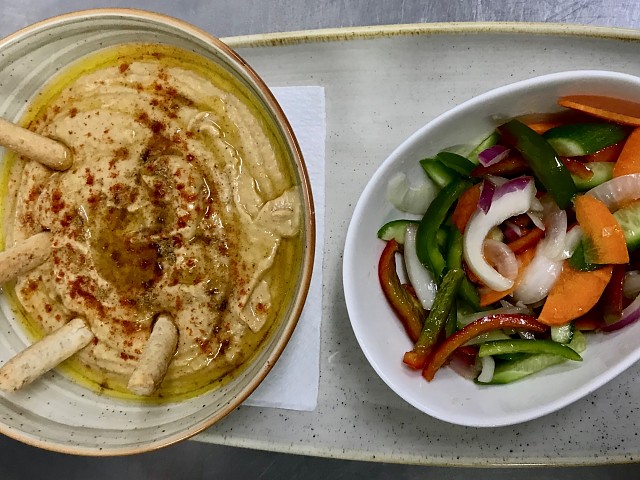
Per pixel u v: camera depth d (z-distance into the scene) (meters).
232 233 0.21
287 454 0.27
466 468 0.26
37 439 0.21
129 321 0.22
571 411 0.22
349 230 0.20
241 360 0.22
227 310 0.21
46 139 0.22
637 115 0.20
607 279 0.20
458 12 0.26
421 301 0.22
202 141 0.21
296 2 0.27
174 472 0.28
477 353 0.21
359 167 0.23
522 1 0.26
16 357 0.21
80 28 0.21
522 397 0.21
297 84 0.24
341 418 0.23
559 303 0.21
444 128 0.21
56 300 0.22
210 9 0.27
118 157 0.22
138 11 0.20
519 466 0.22
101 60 0.23
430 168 0.22
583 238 0.20
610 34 0.22
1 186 0.23
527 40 0.22
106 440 0.21
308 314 0.23
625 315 0.21
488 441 0.23
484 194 0.21
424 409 0.20
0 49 0.21
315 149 0.23
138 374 0.19
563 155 0.21
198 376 0.22
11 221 0.23
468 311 0.22
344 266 0.20
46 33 0.21
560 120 0.21
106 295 0.22
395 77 0.23
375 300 0.22
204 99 0.21
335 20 0.26
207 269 0.21
